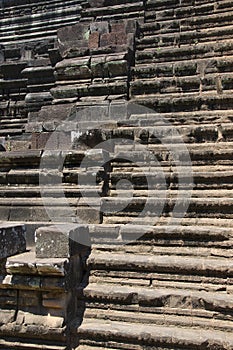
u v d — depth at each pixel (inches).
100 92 435.5
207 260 242.2
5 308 225.5
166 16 517.0
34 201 312.2
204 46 442.3
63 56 491.2
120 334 214.2
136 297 227.9
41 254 227.8
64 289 216.2
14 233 239.9
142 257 250.7
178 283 234.8
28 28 720.3
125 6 534.0
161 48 475.8
